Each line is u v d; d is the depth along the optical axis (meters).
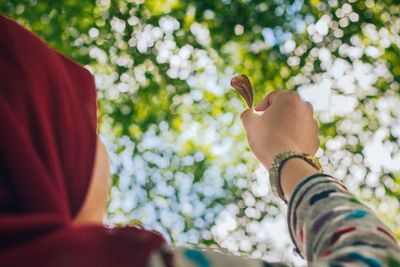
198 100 6.56
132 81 6.42
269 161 1.01
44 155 0.72
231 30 6.31
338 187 0.86
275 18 6.27
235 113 6.62
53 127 0.76
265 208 6.51
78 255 0.66
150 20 6.32
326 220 0.80
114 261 0.67
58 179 0.72
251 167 6.66
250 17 6.29
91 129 0.80
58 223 0.68
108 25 6.29
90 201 0.80
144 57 6.38
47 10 6.17
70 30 6.24
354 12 6.24
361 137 6.34
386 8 6.21
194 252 0.69
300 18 6.28
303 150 1.03
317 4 6.26
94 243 0.68
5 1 6.12
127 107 6.47
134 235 0.70
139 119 6.50
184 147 6.66
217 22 6.31
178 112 6.56
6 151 0.69
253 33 6.31
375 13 6.23
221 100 6.58
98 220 0.81
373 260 0.69
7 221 0.65
